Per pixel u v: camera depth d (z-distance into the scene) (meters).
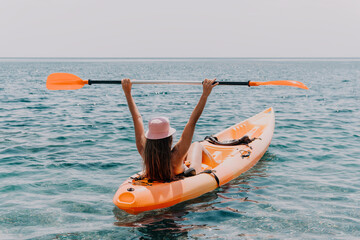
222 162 5.25
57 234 3.43
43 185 4.85
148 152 4.03
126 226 3.62
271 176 5.29
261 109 12.80
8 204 4.16
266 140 6.70
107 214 3.92
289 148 6.98
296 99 16.11
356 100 15.38
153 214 3.91
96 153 6.58
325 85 24.86
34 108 12.87
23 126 9.22
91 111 12.25
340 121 10.08
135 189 3.99
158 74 45.88
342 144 7.30
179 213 3.93
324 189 4.70
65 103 14.61
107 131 8.67
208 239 3.32
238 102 15.13
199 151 4.91
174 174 4.28
